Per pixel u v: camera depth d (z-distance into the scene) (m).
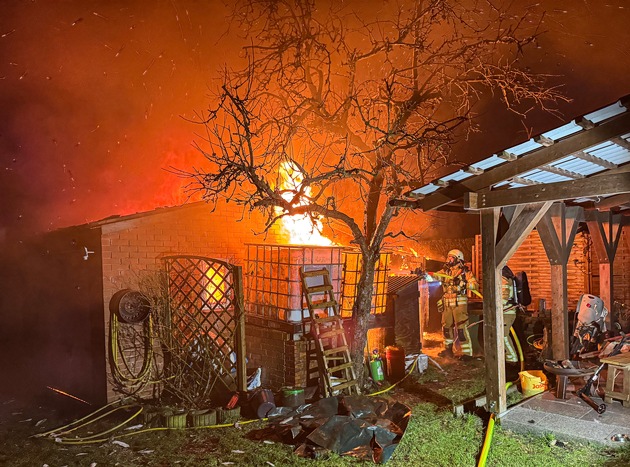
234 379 8.86
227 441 6.69
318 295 9.39
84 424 7.70
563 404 7.23
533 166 6.03
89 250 8.95
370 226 9.38
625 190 5.54
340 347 8.66
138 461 6.24
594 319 8.96
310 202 8.46
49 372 10.27
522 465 5.51
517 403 7.55
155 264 9.15
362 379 8.95
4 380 11.33
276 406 8.02
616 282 13.28
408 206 7.71
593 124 5.29
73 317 9.50
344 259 9.75
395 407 7.25
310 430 6.56
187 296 9.07
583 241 13.02
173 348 8.94
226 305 9.77
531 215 6.65
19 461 6.35
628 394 7.00
